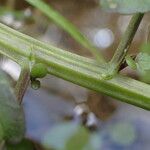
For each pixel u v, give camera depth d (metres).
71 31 0.25
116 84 0.24
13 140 0.20
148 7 0.21
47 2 0.46
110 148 0.40
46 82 0.43
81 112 0.43
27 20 0.41
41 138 0.38
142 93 0.24
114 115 0.43
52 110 0.42
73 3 0.46
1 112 0.20
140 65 0.23
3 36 0.24
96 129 0.41
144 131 0.43
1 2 0.43
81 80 0.24
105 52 0.45
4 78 0.20
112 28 0.46
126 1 0.21
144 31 0.40
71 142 0.34
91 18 0.46
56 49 0.24
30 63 0.24
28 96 0.42
